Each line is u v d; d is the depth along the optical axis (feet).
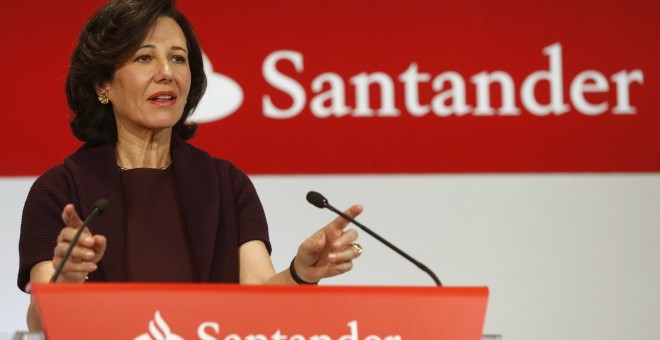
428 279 26.76
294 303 11.06
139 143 16.83
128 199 16.42
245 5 27.02
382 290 11.25
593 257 26.99
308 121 26.91
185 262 16.21
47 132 26.23
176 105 16.48
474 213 26.96
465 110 27.12
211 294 10.96
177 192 16.76
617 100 27.32
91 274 15.55
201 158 17.19
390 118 27.04
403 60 27.14
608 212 27.12
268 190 26.68
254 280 16.44
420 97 27.12
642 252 27.07
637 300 26.96
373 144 26.96
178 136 17.31
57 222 15.78
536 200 27.04
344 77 27.04
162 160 17.11
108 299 10.75
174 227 16.43
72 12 26.61
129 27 16.30
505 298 26.81
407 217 26.84
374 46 27.14
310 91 26.99
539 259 26.96
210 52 26.81
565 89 27.27
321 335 11.02
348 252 13.19
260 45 26.96
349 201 26.78
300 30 27.09
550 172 27.12
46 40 26.43
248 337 10.90
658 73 27.40
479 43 27.25
